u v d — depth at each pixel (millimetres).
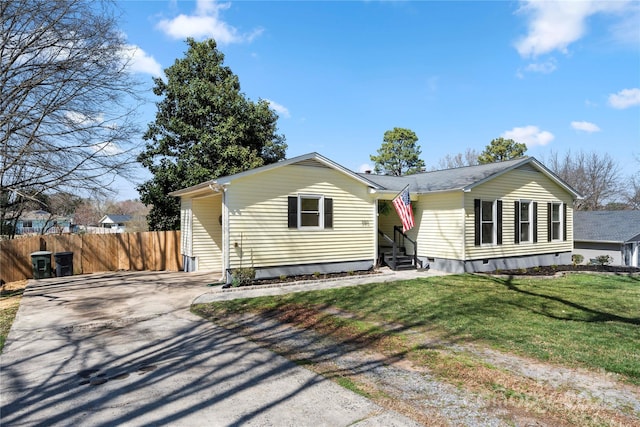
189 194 14953
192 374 4875
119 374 4895
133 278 13367
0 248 13539
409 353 5613
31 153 10977
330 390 4336
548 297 9930
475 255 14539
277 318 7812
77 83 11633
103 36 11828
